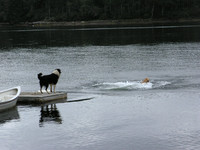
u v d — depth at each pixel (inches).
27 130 658.8
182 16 5541.3
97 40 2630.4
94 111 764.6
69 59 1642.5
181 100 831.1
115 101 839.1
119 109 773.9
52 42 2588.6
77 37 2967.5
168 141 589.6
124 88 971.3
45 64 1507.1
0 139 616.7
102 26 4781.0
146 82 1016.9
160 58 1566.2
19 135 634.2
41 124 690.8
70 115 741.9
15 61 1625.2
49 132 644.7
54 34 3398.1
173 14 5585.6
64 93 888.3
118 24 5280.5
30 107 813.9
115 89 964.6
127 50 1934.1
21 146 585.6
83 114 746.2
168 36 2760.8
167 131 633.6
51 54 1867.6
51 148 574.6
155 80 1075.9
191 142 581.3
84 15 5674.2
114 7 5787.4
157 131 635.5
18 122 707.4
